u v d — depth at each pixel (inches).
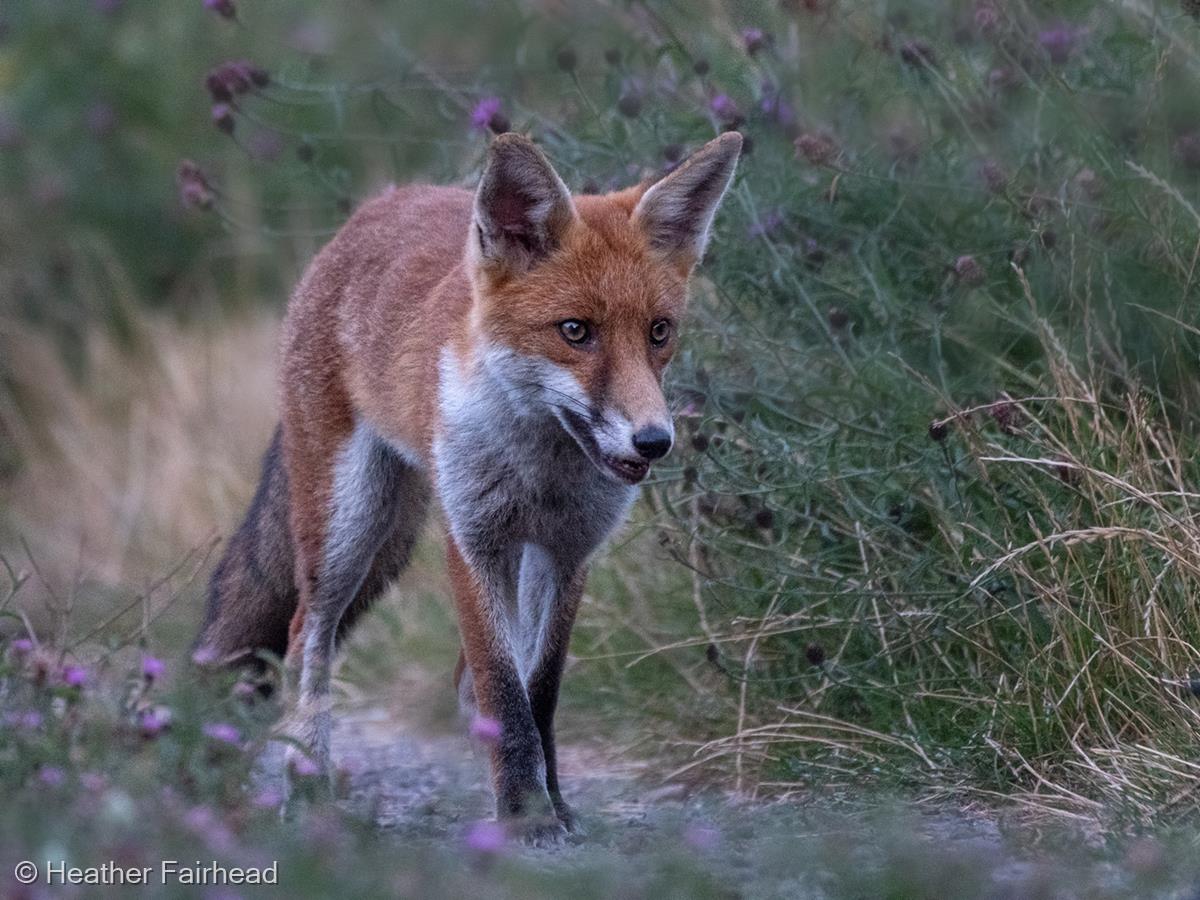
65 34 801.6
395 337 381.4
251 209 721.6
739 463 422.3
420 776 422.3
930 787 356.2
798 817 336.8
